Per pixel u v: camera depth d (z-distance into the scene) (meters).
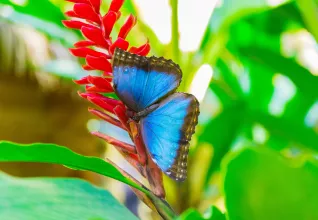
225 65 1.28
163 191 0.80
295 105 1.20
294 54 1.47
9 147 0.75
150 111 0.80
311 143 1.11
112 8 0.81
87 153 1.73
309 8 1.07
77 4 0.81
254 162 0.72
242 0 1.05
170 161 0.78
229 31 1.19
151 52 1.09
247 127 1.20
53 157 0.77
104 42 0.81
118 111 0.80
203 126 1.12
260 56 1.13
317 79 1.12
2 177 0.83
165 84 0.80
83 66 0.81
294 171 0.72
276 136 1.12
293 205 0.72
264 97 1.26
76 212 0.81
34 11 1.07
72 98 1.67
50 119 1.66
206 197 1.09
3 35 1.53
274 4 1.04
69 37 1.10
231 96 1.30
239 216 0.72
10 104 1.60
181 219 0.74
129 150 0.81
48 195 0.82
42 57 1.58
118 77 0.79
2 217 0.78
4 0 1.05
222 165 0.72
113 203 0.84
